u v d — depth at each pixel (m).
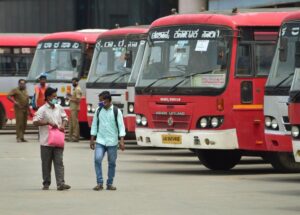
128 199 26.84
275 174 34.94
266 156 34.97
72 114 53.78
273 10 35.06
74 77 55.22
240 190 29.09
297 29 30.25
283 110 30.47
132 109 45.84
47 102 29.50
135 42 47.75
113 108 29.47
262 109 33.69
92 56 54.38
